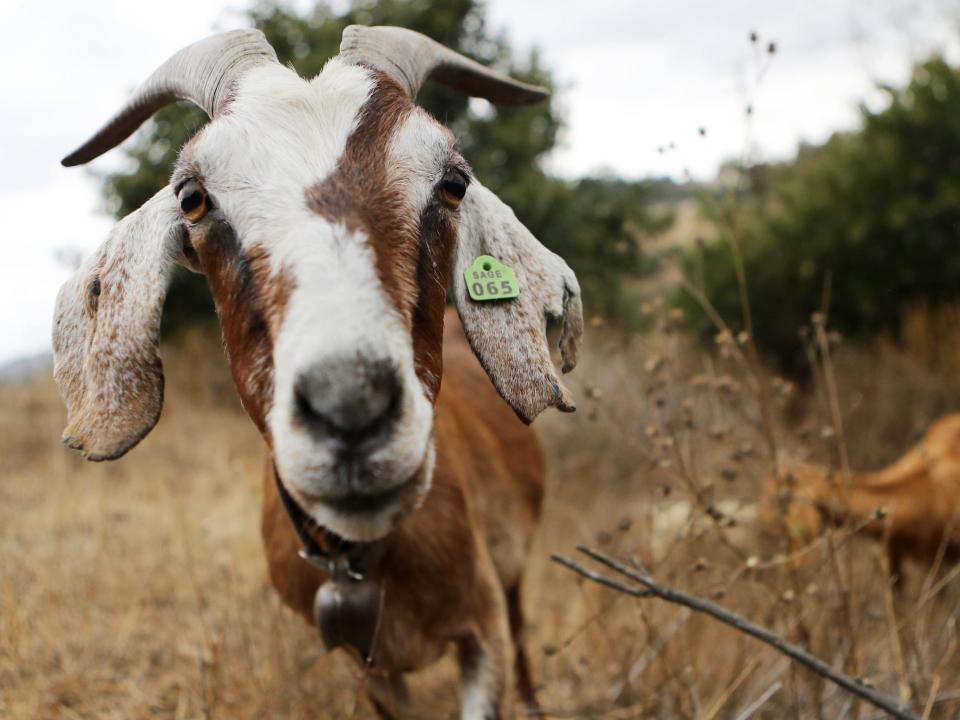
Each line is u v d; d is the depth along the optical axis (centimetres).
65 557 148
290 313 51
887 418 211
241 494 190
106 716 106
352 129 61
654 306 121
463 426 102
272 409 53
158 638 124
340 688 110
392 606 82
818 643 100
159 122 293
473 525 89
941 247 265
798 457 113
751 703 101
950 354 234
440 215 62
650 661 100
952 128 268
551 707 113
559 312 74
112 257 68
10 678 111
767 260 274
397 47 77
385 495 51
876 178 270
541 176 320
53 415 267
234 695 104
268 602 123
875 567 110
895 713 72
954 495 135
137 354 64
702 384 117
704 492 101
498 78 92
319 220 54
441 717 110
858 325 271
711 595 101
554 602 134
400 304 52
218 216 59
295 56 293
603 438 199
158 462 221
